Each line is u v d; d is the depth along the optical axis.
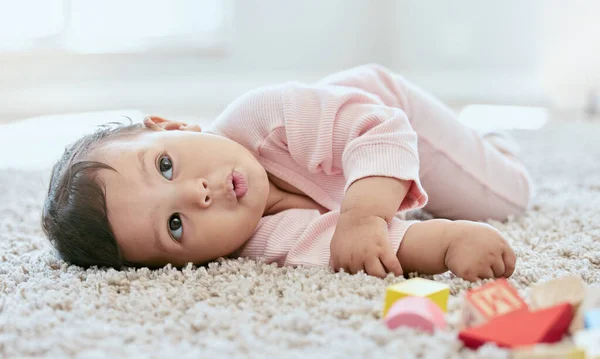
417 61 3.83
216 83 3.66
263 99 1.25
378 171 1.09
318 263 1.10
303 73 3.81
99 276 1.06
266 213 1.25
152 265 1.13
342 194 1.29
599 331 0.70
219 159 1.13
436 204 1.45
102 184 1.10
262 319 0.88
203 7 3.57
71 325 0.88
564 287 0.83
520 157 2.18
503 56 3.55
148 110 3.43
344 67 3.90
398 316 0.81
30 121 3.11
